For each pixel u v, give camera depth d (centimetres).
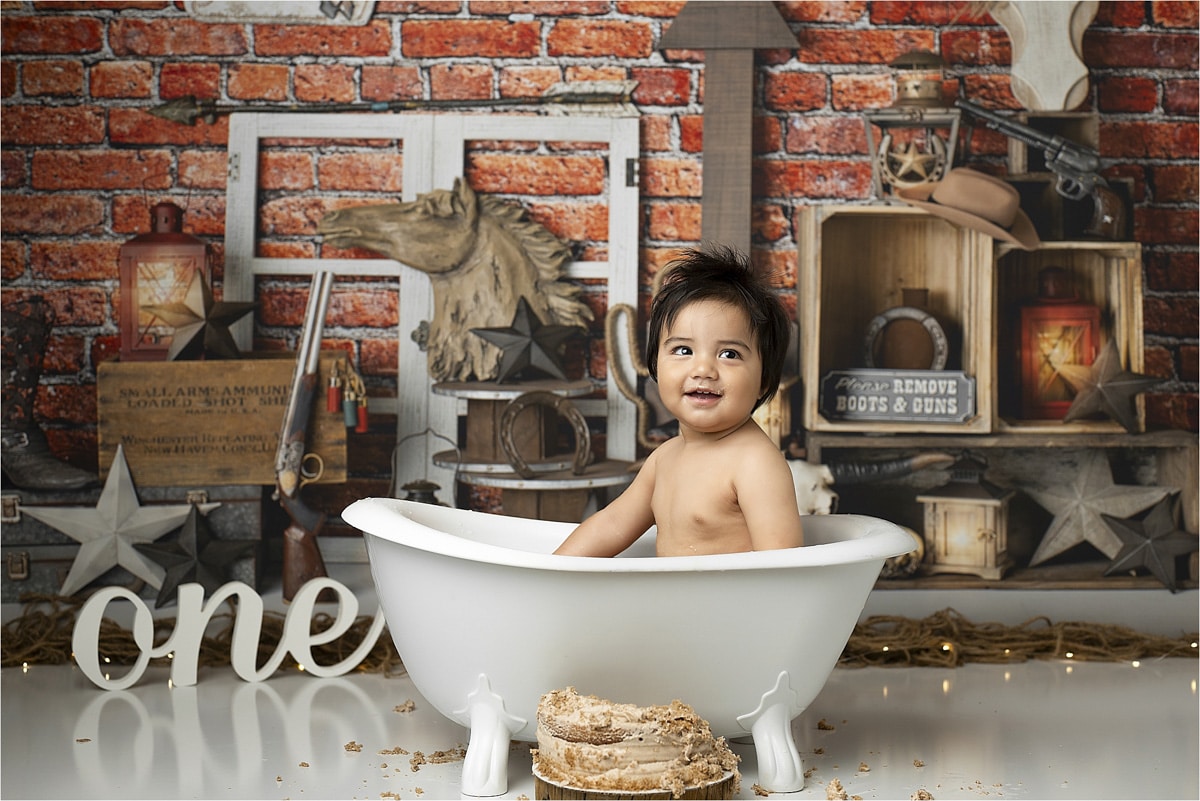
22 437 235
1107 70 262
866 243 263
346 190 260
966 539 246
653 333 142
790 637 122
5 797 125
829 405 246
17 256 258
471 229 251
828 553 118
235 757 139
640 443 257
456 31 261
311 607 177
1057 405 255
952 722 155
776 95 262
